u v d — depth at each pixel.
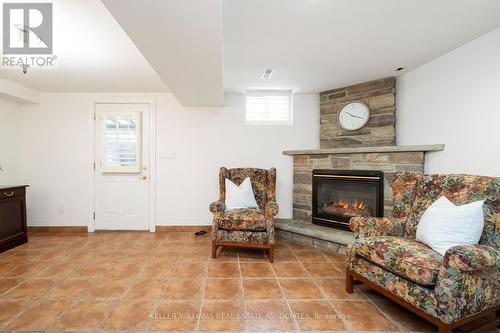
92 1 1.55
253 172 3.35
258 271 2.34
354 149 2.95
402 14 1.76
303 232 3.07
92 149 3.65
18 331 1.49
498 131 1.98
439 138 2.47
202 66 2.08
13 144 3.51
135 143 3.63
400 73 2.89
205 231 3.62
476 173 2.13
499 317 1.56
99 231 3.67
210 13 1.34
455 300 1.32
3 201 2.85
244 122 3.70
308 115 3.67
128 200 3.70
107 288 2.00
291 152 3.52
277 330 1.52
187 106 3.68
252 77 3.04
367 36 2.07
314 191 3.34
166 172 3.69
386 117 2.98
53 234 3.53
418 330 1.53
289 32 1.99
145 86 3.36
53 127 3.64
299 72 2.86
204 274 2.27
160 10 1.31
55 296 1.87
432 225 1.64
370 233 1.97
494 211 1.57
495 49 1.99
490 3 1.65
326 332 1.51
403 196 2.11
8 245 2.88
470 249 1.31
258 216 2.68
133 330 1.51
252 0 1.58
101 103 3.66
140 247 2.98
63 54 2.33
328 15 1.76
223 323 1.58
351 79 3.06
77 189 3.66
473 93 2.15
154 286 2.03
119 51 2.27
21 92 3.30
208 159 3.71
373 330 1.53
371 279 1.76
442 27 1.94
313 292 1.97
